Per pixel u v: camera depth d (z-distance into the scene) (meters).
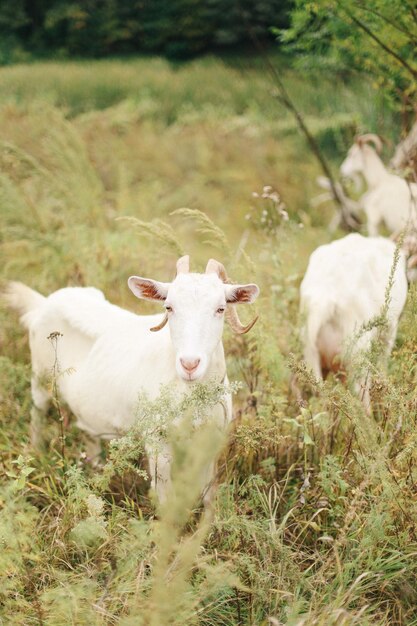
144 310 6.25
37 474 4.35
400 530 3.54
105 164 11.67
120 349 4.30
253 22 21.12
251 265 4.99
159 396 3.68
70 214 7.65
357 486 3.64
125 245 7.16
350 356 4.23
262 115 15.52
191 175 11.70
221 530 3.48
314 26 6.83
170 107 17.17
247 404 4.57
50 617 3.05
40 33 27.69
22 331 5.95
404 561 3.47
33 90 18.73
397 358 4.81
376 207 8.71
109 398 4.25
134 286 3.93
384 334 4.54
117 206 9.20
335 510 3.70
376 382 3.85
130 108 16.08
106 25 26.61
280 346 5.31
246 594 3.34
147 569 3.37
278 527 3.70
